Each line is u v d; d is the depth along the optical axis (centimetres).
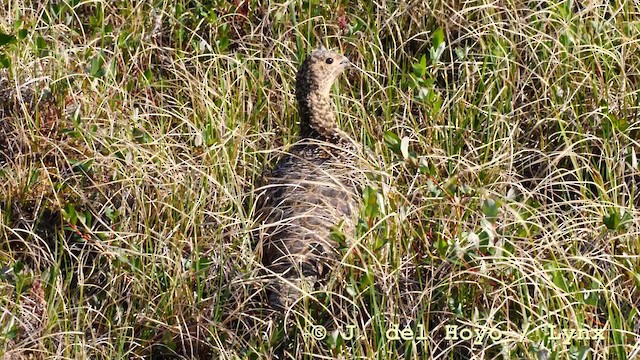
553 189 1361
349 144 1361
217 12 1627
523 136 1431
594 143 1394
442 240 1188
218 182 1320
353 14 1612
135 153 1362
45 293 1219
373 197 1199
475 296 1180
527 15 1559
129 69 1517
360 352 1119
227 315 1198
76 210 1342
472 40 1563
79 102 1440
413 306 1187
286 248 1164
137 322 1198
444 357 1130
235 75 1538
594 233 1243
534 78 1489
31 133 1387
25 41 1498
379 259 1198
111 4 1620
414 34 1580
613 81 1460
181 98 1502
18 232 1319
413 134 1399
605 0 1552
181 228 1291
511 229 1254
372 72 1475
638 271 1209
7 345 1155
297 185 1227
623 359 1108
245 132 1416
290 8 1591
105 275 1262
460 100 1448
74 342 1160
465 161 1334
